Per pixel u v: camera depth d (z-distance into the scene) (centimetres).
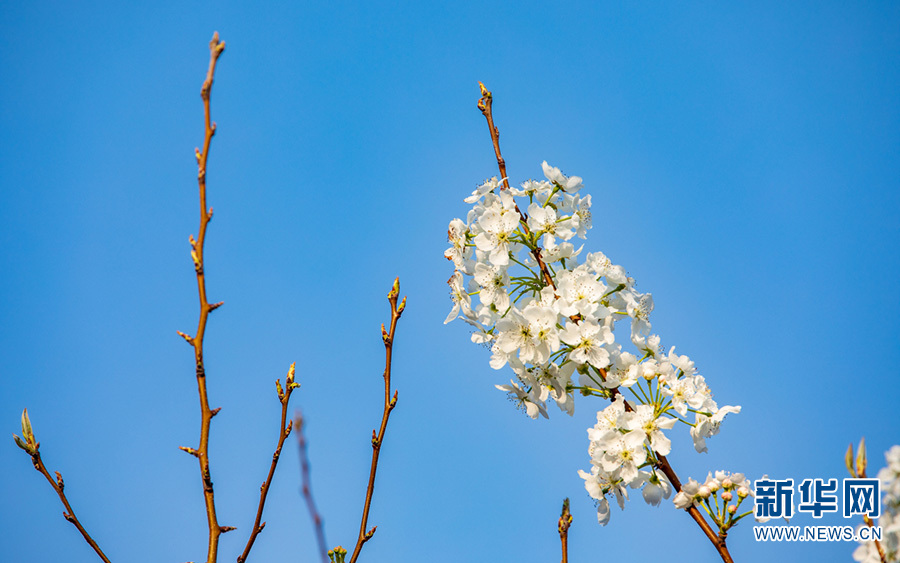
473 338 434
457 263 438
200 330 251
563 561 302
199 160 248
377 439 296
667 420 376
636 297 415
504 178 420
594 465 390
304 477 261
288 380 293
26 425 280
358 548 281
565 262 425
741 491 341
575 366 406
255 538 275
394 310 311
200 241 250
